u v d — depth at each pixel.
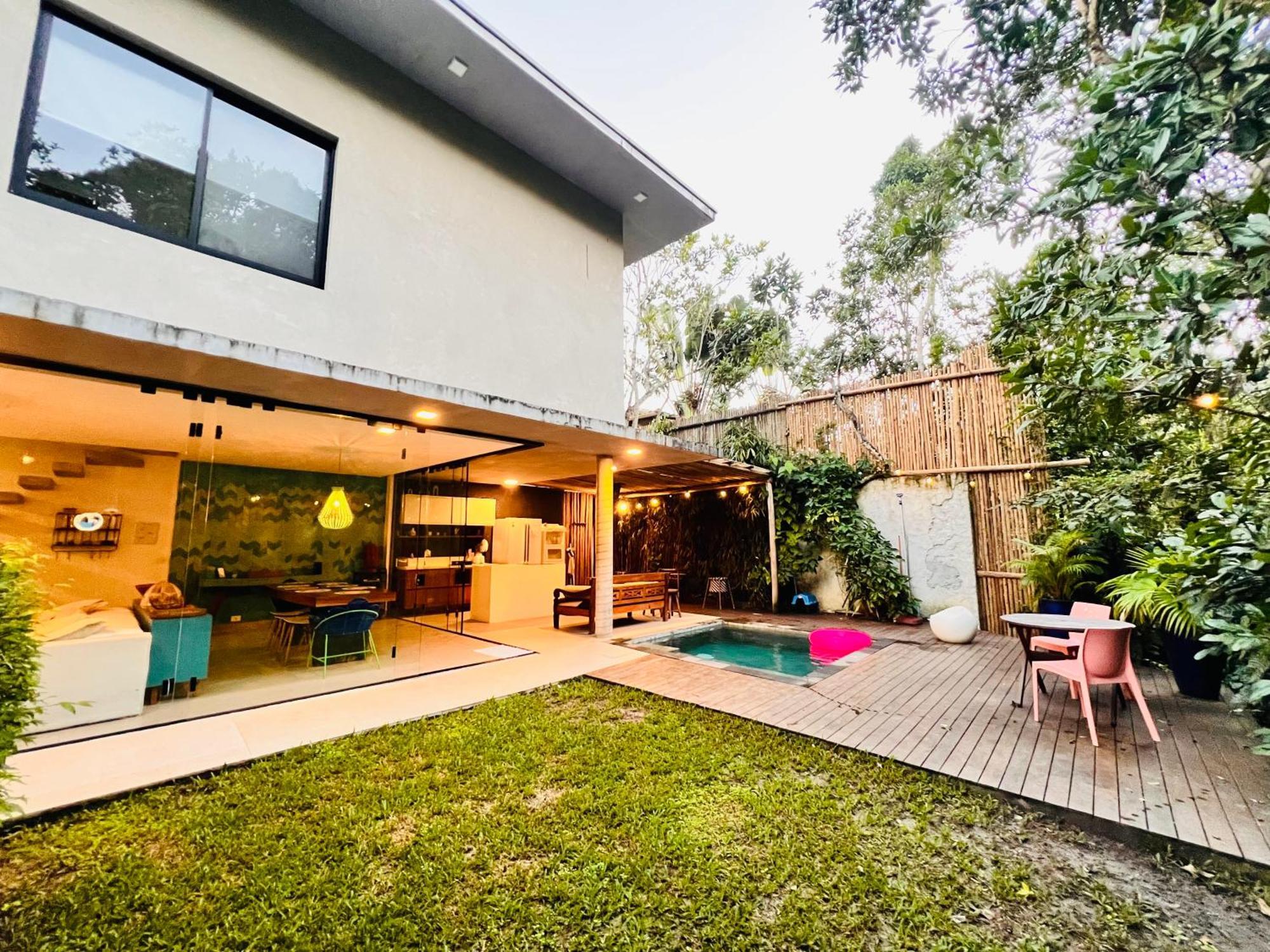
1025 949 2.04
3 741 2.16
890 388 9.70
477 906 2.20
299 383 4.13
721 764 3.56
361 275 5.03
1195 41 2.12
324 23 4.99
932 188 11.94
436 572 9.79
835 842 2.70
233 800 3.00
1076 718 4.40
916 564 9.12
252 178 4.51
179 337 3.27
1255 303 2.36
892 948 2.04
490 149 6.27
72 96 3.72
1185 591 2.57
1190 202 2.29
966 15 4.80
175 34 4.13
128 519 6.38
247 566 7.89
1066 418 3.57
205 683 5.31
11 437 5.86
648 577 8.92
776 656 7.34
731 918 2.17
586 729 4.16
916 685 5.34
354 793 3.11
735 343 17.11
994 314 3.54
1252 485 2.95
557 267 6.88
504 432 6.18
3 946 1.96
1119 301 2.83
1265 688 2.22
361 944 2.00
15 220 3.43
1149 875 2.53
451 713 4.52
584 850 2.57
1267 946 2.10
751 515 10.94
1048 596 7.02
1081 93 2.64
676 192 7.51
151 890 2.25
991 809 3.07
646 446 7.25
